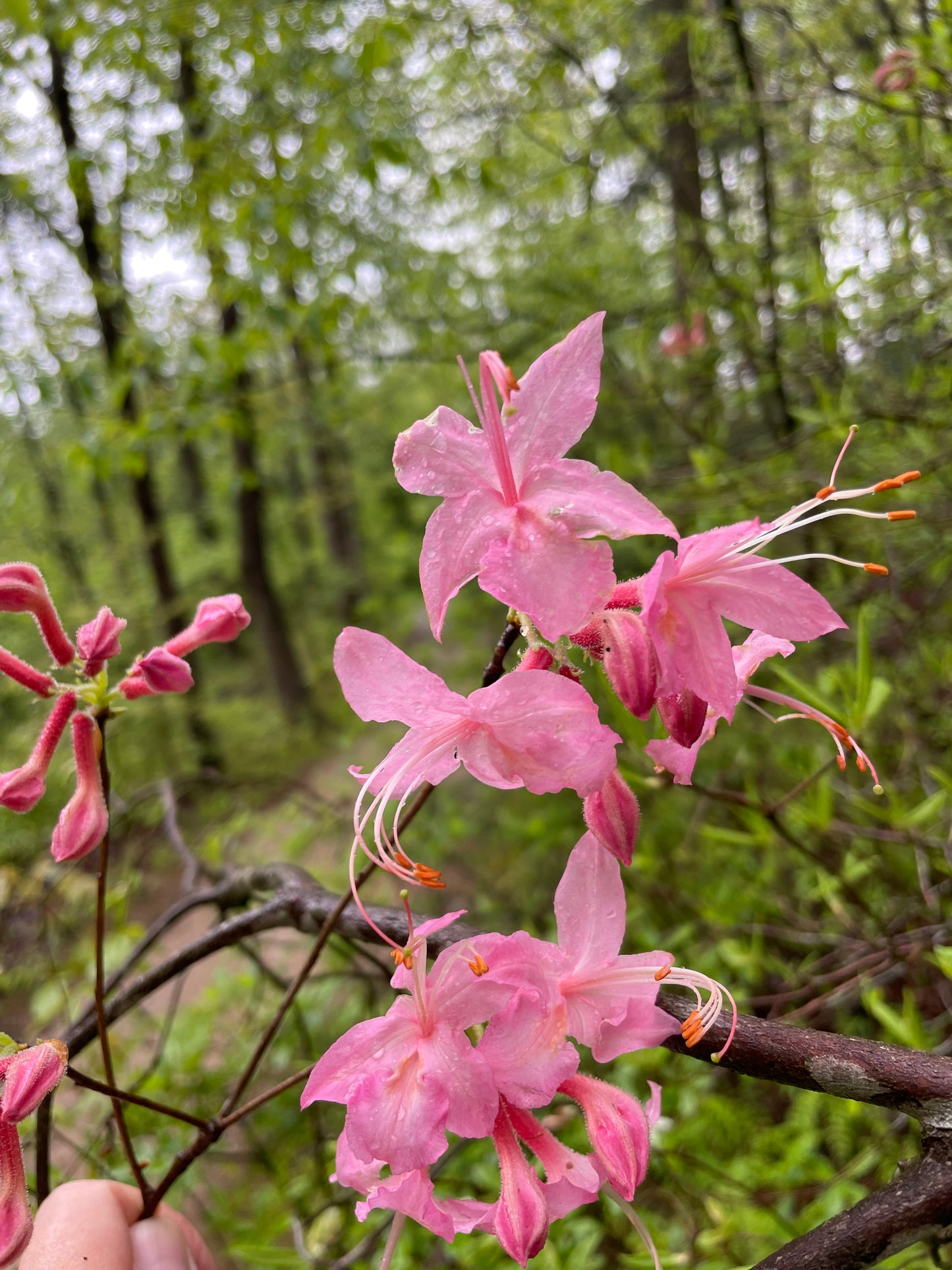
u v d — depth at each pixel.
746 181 4.96
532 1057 1.03
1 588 1.42
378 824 1.07
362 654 1.07
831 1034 1.07
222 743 12.20
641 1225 1.11
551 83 5.76
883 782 3.15
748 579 1.06
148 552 10.82
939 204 3.35
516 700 1.00
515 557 1.03
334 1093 1.02
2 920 3.56
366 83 5.39
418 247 6.93
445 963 1.07
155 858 7.71
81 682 1.56
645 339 4.22
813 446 3.74
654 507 1.01
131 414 7.01
